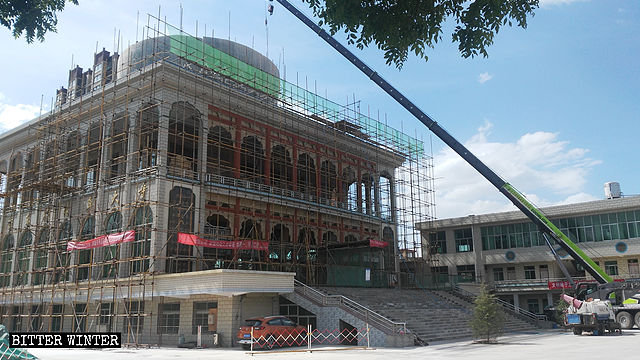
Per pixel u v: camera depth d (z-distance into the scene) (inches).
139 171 1350.9
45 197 1630.2
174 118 1492.4
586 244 2041.1
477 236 2317.9
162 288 1163.3
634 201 1939.0
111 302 1323.8
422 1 404.5
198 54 1581.0
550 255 2101.4
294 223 1702.8
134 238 1233.4
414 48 429.1
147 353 962.1
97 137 1572.3
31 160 1787.6
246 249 1480.1
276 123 1713.8
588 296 1422.2
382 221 2116.1
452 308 1585.9
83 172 1544.0
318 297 1184.8
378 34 423.2
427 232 2476.6
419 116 1451.8
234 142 1562.5
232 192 1494.8
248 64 1749.5
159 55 1609.3
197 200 1396.4
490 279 2269.9
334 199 1888.5
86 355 922.7
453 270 2356.1
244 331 1015.0
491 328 1053.8
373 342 1036.5
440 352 880.3
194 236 1259.8
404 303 1471.5
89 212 1465.3
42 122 1718.8
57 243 1492.4
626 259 1959.9
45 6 509.7
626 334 1204.5
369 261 1712.6
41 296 1440.7
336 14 413.7
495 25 402.3
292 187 1809.8
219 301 1128.2
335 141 1937.7
